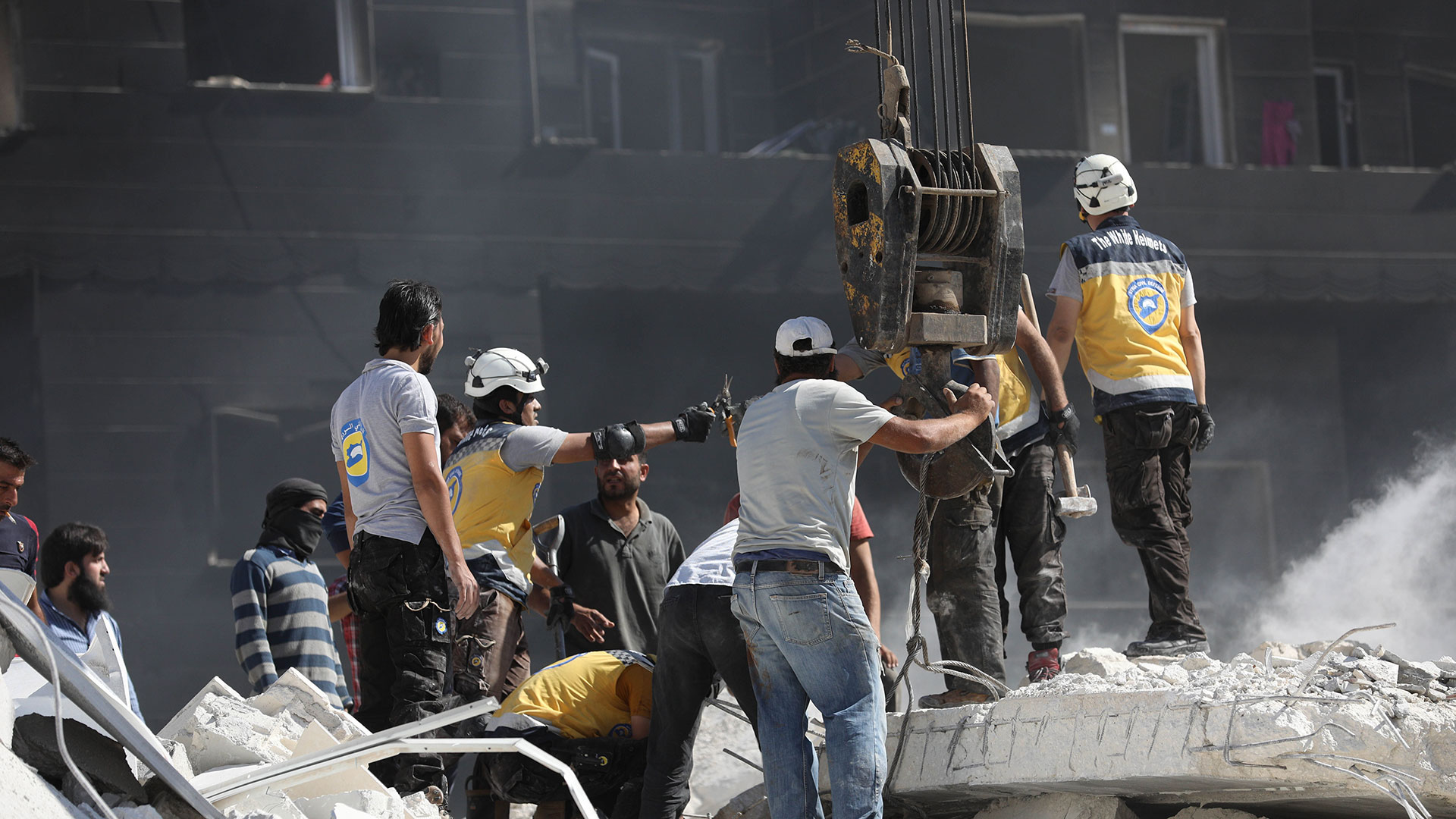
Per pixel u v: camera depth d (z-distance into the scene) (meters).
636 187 33.69
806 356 10.41
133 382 31.02
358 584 10.59
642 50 38.12
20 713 7.75
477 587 10.37
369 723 11.24
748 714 10.88
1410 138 39.69
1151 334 12.91
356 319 32.06
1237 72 37.38
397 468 10.65
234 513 31.28
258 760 10.13
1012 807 10.73
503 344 32.50
